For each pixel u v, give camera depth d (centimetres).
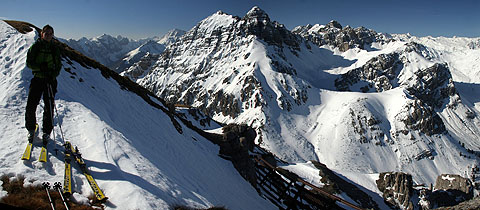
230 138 3856
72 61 2662
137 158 1448
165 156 2125
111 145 1422
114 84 3028
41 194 907
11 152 1066
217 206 1594
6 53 1916
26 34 2231
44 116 1139
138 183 1173
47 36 1083
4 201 820
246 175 3684
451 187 12269
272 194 4159
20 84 1623
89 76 2675
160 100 4547
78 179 1047
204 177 2350
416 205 11825
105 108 2228
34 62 1072
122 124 2152
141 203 1020
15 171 970
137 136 2128
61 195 917
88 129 1510
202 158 2897
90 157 1244
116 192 1038
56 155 1140
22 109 1445
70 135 1386
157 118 3044
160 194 1202
